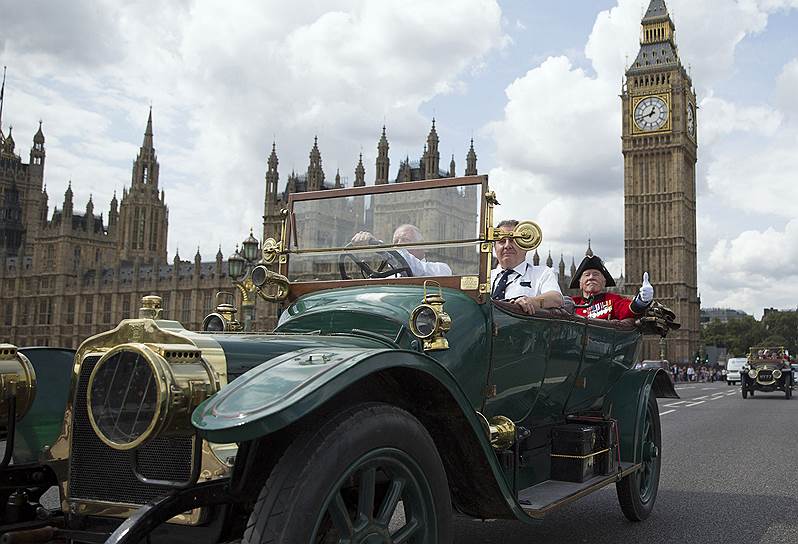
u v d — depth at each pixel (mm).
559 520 6215
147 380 2688
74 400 3043
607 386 6086
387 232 4402
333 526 2863
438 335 3441
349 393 2953
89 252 125688
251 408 2447
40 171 148000
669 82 105062
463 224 4148
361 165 93625
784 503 7035
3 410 3340
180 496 2604
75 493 2996
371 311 3820
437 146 89375
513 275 5551
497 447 4031
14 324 113125
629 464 5711
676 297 101188
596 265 6930
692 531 5840
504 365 4262
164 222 142125
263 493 2590
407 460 2955
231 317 4656
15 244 140750
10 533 2959
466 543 5359
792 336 158375
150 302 3225
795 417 18125
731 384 55906
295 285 4539
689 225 106812
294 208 4773
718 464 9656
